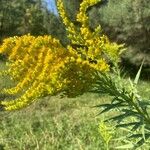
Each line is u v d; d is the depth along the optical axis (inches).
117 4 867.4
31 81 123.7
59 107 502.3
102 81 134.0
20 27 1117.1
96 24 896.3
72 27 136.9
